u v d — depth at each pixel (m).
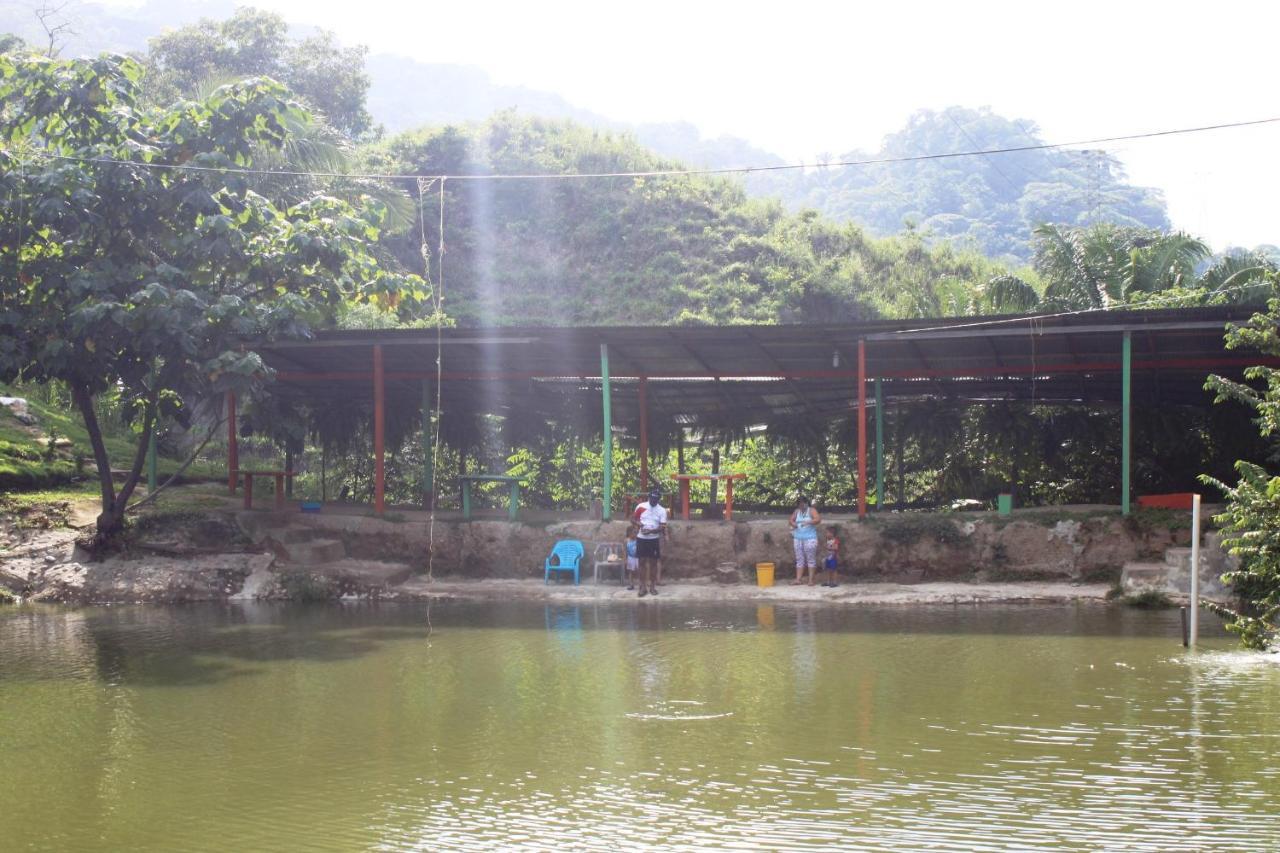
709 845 7.41
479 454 28.52
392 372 22.95
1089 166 96.06
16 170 17.95
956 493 25.05
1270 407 12.51
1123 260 28.77
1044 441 24.06
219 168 18.11
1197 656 13.40
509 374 22.56
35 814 8.17
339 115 53.19
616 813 8.05
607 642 14.77
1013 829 7.63
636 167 57.84
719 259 51.25
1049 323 18.11
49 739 10.15
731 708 11.05
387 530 20.88
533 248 51.75
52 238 18.55
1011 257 95.25
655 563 18.92
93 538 20.09
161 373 18.55
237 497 23.00
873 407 25.23
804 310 48.25
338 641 14.99
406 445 28.58
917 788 8.54
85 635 15.57
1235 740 9.73
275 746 9.88
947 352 20.56
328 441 26.33
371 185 30.88
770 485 27.75
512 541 20.52
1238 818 7.79
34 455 23.09
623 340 20.19
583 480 28.59
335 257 18.94
